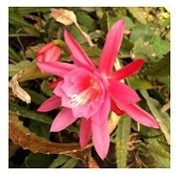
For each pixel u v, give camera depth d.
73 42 0.28
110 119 0.31
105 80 0.27
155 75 0.34
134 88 0.34
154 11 0.39
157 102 0.35
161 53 0.36
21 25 0.36
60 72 0.28
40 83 0.35
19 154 0.34
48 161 0.34
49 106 0.28
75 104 0.27
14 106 0.33
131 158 0.35
